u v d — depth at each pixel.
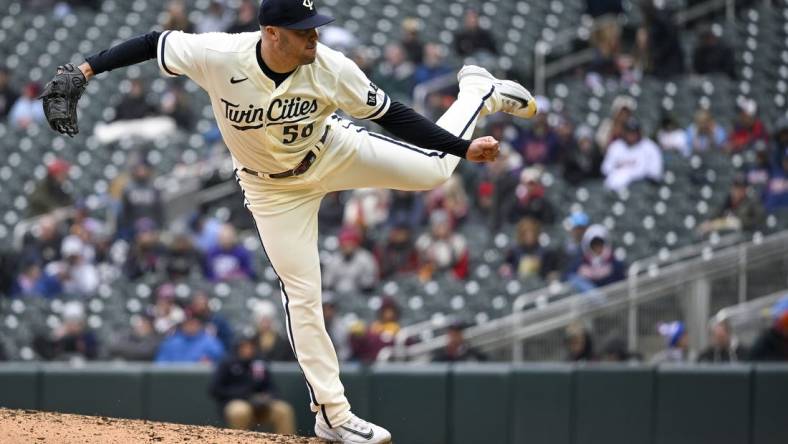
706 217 48.75
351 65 16.19
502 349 40.81
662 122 52.66
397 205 47.25
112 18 64.25
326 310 39.72
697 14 61.03
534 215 47.06
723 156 51.28
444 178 17.89
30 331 44.00
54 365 37.91
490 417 37.59
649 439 37.44
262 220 17.52
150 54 16.12
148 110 55.91
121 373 37.62
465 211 47.44
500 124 50.28
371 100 16.23
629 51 58.06
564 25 62.06
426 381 37.69
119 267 46.91
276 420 36.38
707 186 50.19
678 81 57.03
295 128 16.33
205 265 46.28
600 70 57.00
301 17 15.23
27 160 55.66
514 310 41.97
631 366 37.69
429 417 37.69
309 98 16.05
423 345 40.12
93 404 37.62
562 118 53.03
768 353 38.91
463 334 40.16
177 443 17.86
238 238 49.19
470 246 46.19
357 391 37.72
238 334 41.75
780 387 37.00
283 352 37.84
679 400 37.41
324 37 58.31
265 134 16.25
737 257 41.94
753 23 61.22
